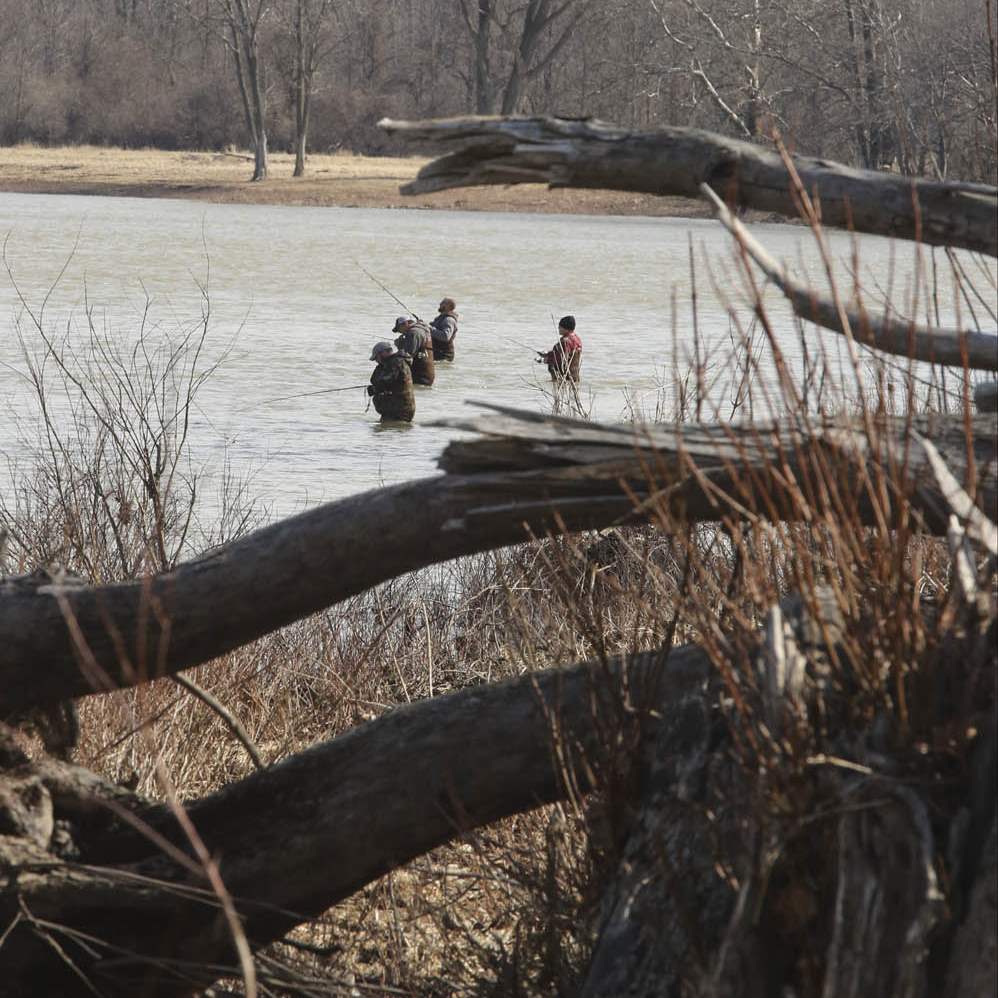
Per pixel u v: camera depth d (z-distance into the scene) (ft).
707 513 30.53
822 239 27.68
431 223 568.00
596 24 597.52
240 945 22.86
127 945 32.40
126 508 61.26
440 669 60.34
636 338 231.91
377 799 33.53
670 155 30.42
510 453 30.55
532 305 283.79
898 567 26.35
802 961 24.45
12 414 135.03
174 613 33.83
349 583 33.35
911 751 25.52
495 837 40.55
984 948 22.76
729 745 28.37
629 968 27.63
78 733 37.63
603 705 33.17
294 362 195.21
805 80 148.05
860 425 29.25
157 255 362.33
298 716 53.67
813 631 28.07
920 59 93.56
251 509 91.04
